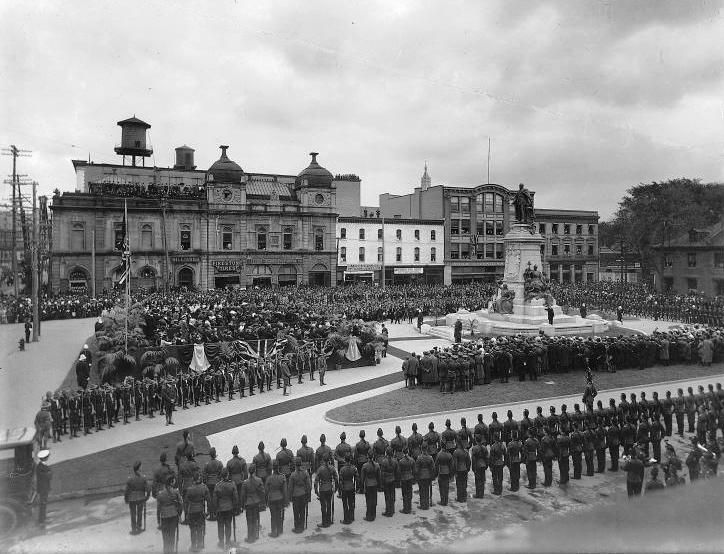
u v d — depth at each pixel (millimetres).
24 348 34938
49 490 14062
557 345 30281
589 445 17219
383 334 37156
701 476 14352
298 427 21547
